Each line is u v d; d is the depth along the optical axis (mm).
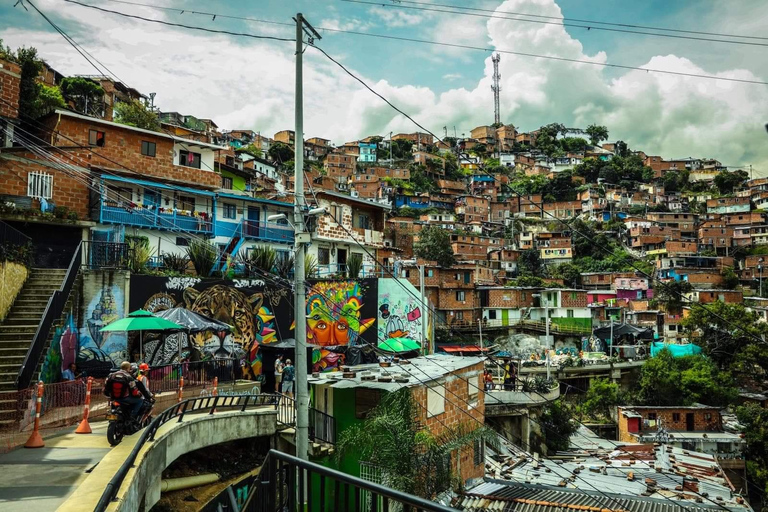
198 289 24219
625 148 172750
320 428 18078
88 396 12852
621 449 30375
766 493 32688
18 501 7594
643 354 58938
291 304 27906
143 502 10781
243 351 25359
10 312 17281
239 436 17000
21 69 29781
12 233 17875
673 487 21422
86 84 54000
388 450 15211
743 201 112562
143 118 47188
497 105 178375
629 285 74562
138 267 23547
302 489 4465
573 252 95562
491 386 34750
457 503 17078
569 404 46219
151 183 29375
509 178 139750
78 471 9234
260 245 34750
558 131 183125
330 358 27484
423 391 17547
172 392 18031
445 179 132125
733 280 79875
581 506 17031
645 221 99938
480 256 85875
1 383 13469
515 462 23688
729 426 40562
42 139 28547
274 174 84500
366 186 108312
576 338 63719
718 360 53719
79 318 20406
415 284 58625
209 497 15781
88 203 27656
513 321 63406
